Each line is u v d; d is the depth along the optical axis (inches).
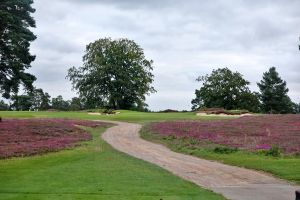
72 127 1897.1
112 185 684.7
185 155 1192.8
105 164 933.2
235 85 5216.5
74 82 4488.2
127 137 1710.1
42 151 1175.6
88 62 4451.3
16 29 1814.7
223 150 1190.9
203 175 835.4
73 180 723.4
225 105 5246.1
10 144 1290.6
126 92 4461.1
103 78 4399.6
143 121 2524.6
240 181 773.3
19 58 1855.3
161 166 941.2
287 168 899.4
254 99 5226.4
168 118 2721.5
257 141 1359.5
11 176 762.8
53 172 808.3
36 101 5989.2
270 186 724.7
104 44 4473.4
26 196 595.5
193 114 3159.5
